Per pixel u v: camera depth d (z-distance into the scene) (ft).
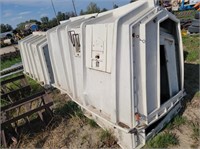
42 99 16.10
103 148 12.42
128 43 9.99
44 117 16.35
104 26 11.02
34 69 25.76
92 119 14.80
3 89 22.03
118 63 10.69
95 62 11.99
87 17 15.74
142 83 10.98
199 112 14.69
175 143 11.91
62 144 13.33
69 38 14.64
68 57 15.76
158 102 12.12
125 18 10.44
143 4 11.10
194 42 33.22
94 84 12.91
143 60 10.58
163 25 12.84
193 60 25.25
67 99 19.29
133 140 11.55
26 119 15.84
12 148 13.61
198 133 12.50
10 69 33.40
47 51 21.89
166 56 12.87
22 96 20.85
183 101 16.22
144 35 10.19
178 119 13.67
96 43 11.71
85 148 12.63
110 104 11.98
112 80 11.05
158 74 11.68
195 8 73.05
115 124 11.82
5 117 14.34
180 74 14.32
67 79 17.04
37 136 14.35
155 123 12.85
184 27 45.85
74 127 14.85
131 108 10.86
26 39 27.94
